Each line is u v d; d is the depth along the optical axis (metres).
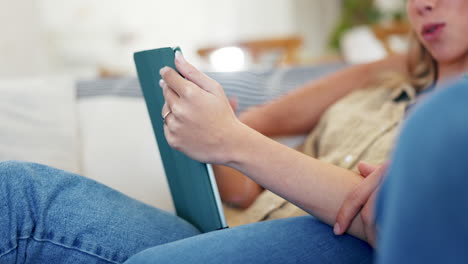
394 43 2.96
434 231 0.30
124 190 1.21
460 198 0.29
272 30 5.45
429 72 1.03
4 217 0.63
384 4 4.39
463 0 0.87
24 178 0.66
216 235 0.61
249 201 1.04
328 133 1.06
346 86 1.19
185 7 4.96
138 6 4.67
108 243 0.68
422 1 0.89
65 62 4.28
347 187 0.62
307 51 5.64
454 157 0.29
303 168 0.64
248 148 0.64
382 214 0.38
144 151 1.25
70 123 1.26
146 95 0.80
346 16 4.34
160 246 0.60
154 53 0.71
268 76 1.44
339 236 0.63
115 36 4.54
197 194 0.76
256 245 0.59
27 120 1.22
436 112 0.31
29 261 0.65
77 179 0.71
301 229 0.63
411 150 0.32
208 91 0.66
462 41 0.89
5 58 2.76
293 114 1.19
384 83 1.13
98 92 1.35
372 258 0.62
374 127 0.97
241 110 1.31
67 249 0.66
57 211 0.67
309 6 5.62
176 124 0.67
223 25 5.19
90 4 4.37
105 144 1.26
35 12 2.97
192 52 5.03
